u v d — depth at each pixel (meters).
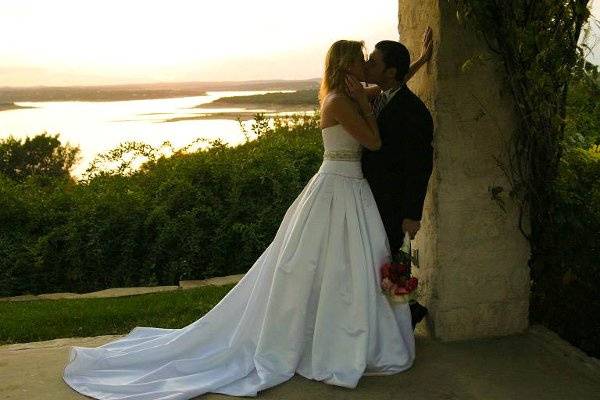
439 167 3.57
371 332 3.33
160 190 6.96
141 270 6.38
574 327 4.12
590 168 3.95
